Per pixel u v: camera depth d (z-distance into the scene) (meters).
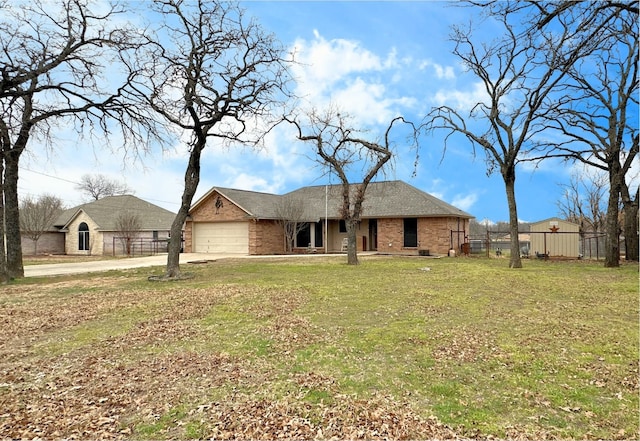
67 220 35.03
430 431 3.21
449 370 4.52
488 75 15.89
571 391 3.93
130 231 31.12
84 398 3.96
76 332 6.34
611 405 3.63
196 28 12.58
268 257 21.97
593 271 14.20
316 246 27.58
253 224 25.19
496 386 4.08
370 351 5.21
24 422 3.48
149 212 37.69
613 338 5.64
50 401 3.90
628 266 16.20
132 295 9.52
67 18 12.07
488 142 16.38
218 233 26.88
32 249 33.69
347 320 6.85
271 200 28.91
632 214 19.50
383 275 12.91
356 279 11.90
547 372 4.43
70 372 4.64
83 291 10.29
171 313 7.55
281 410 3.60
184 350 5.38
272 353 5.19
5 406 3.79
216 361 4.93
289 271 14.22
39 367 4.81
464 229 27.39
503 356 4.95
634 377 4.25
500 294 9.27
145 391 4.09
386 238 25.36
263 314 7.35
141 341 5.81
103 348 5.51
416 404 3.69
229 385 4.20
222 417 3.50
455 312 7.41
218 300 8.68
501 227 44.12
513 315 7.14
